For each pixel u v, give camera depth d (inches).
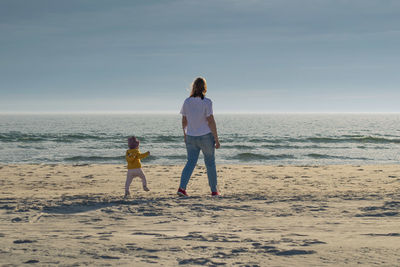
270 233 154.8
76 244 130.0
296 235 150.0
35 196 280.7
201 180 451.8
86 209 213.3
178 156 904.9
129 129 2918.3
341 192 302.4
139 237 145.9
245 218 189.8
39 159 863.1
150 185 415.2
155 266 102.0
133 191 346.9
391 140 1515.7
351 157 943.7
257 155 928.3
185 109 264.2
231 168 628.4
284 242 134.9
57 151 1061.8
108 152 1045.2
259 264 104.1
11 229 162.1
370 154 1016.9
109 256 112.3
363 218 188.9
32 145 1253.7
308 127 3437.5
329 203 232.8
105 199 248.1
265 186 396.5
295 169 618.8
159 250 121.5
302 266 102.0
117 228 166.4
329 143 1409.9
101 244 130.3
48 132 2277.3
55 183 436.5
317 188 375.2
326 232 156.5
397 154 1017.5
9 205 219.8
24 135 1790.1
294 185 407.2
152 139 1572.3
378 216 193.5
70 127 3307.1
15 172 555.5
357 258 110.3
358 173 553.6
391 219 185.3
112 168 625.6
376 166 676.1
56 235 149.0
